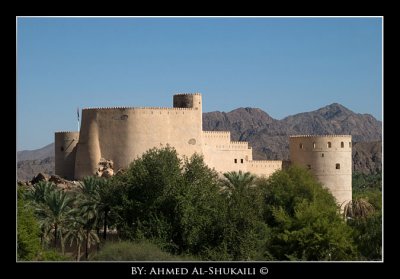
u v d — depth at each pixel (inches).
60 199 4173.2
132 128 6097.4
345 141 6776.6
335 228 3110.2
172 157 3961.6
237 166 6752.0
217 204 3558.1
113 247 3043.8
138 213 3661.4
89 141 6181.1
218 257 3248.0
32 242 3341.5
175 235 3486.7
